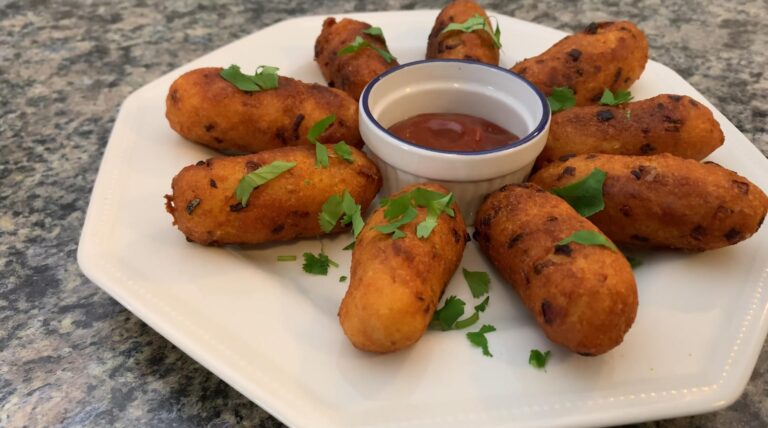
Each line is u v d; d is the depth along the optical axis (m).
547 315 0.16
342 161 0.21
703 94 0.30
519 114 0.24
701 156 0.23
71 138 0.27
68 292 0.20
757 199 0.19
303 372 0.16
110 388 0.17
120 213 0.21
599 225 0.21
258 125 0.23
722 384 0.16
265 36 0.30
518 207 0.19
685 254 0.20
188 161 0.23
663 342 0.17
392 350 0.16
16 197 0.24
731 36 0.36
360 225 0.20
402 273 0.16
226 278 0.19
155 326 0.17
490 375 0.16
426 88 0.25
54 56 0.33
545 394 0.16
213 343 0.16
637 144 0.23
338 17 0.32
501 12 0.38
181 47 0.34
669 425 0.17
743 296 0.19
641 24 0.37
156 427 0.17
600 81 0.26
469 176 0.21
